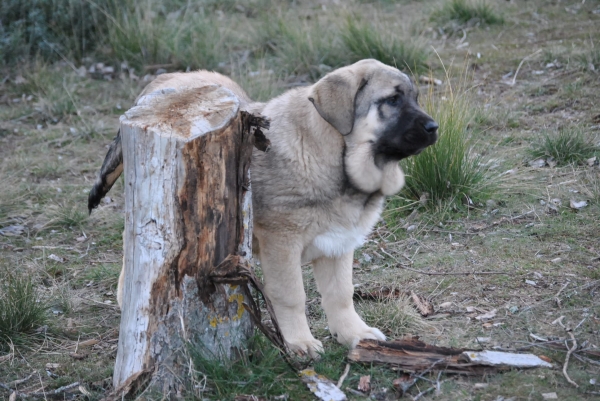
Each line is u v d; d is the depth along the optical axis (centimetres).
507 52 1123
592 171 753
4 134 989
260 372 445
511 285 567
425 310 542
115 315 579
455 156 719
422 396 433
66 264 673
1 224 752
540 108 929
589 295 541
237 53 1193
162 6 1317
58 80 1132
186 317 423
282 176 480
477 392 431
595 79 988
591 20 1228
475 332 506
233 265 426
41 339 536
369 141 495
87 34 1220
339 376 459
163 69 1144
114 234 731
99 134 977
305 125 489
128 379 420
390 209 715
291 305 491
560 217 673
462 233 670
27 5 1214
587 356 464
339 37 1141
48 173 873
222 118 420
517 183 743
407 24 1242
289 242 486
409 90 503
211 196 417
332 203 487
